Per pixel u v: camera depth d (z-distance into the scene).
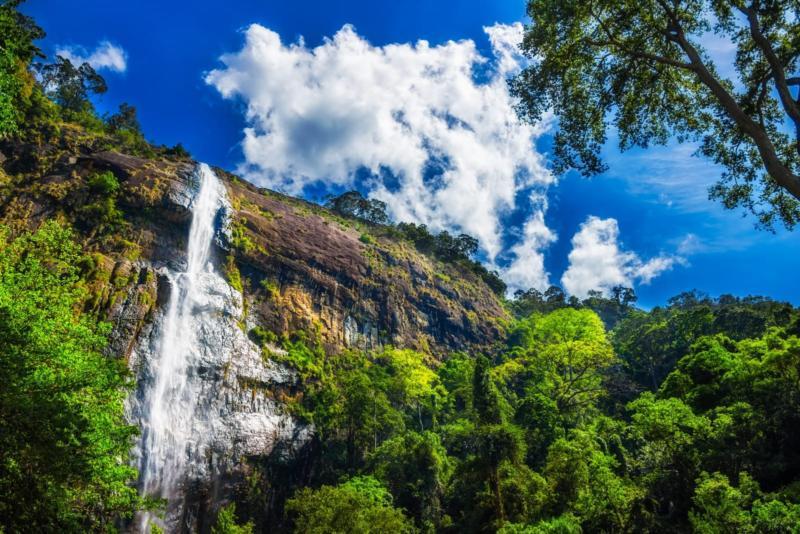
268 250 68.19
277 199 85.94
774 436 33.81
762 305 72.50
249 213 70.75
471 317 90.31
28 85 60.22
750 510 25.95
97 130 71.62
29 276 19.70
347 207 112.38
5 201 51.28
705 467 32.69
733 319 68.94
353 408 51.62
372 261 81.88
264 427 50.47
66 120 69.31
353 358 65.19
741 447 33.31
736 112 9.64
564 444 38.53
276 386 54.88
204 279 57.66
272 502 47.53
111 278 49.91
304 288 68.00
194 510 44.06
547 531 28.83
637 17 12.35
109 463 17.38
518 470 35.88
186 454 45.44
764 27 12.29
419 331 79.56
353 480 39.72
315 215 86.56
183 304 53.62
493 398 41.88
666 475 32.62
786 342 41.16
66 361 16.50
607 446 46.09
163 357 48.75
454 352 80.81
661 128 14.04
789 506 23.00
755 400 40.00
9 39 16.83
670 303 117.56
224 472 46.19
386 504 36.81
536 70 13.59
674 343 75.00
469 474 35.88
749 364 43.56
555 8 12.41
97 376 16.94
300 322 63.59
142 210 58.19
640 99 13.57
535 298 135.62
